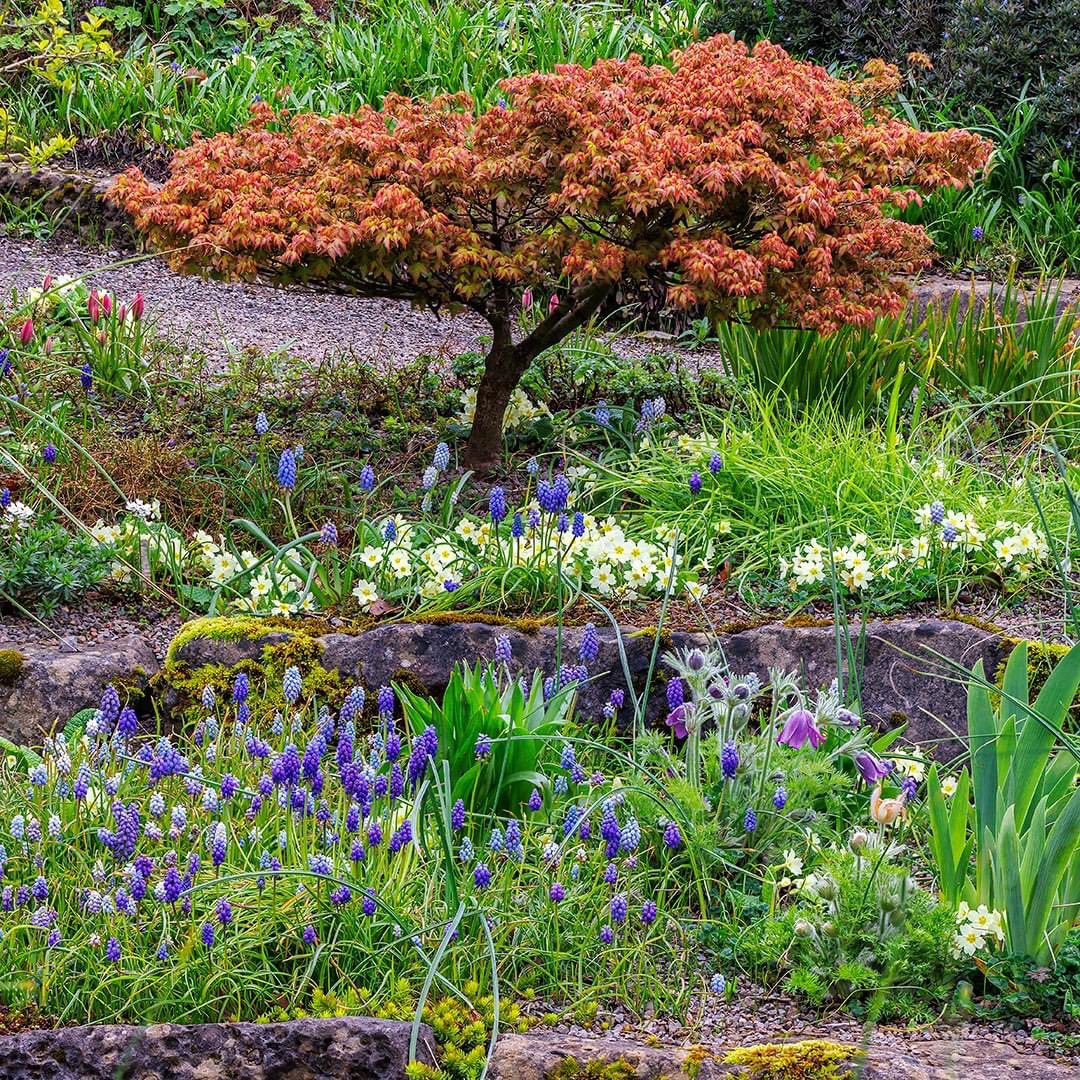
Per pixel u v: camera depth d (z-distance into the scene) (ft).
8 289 28.37
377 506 19.29
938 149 19.42
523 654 15.79
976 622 16.07
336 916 11.32
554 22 38.70
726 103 18.44
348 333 28.22
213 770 13.44
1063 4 33.27
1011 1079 9.96
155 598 17.10
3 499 17.12
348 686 15.53
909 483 19.12
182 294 29.86
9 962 11.05
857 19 35.63
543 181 18.20
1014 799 11.85
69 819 12.38
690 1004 11.48
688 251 17.63
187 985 10.95
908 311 27.76
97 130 35.86
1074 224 32.01
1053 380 23.26
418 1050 10.22
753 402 21.98
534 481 20.06
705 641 16.02
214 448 20.25
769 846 13.21
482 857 12.56
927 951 11.55
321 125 20.08
